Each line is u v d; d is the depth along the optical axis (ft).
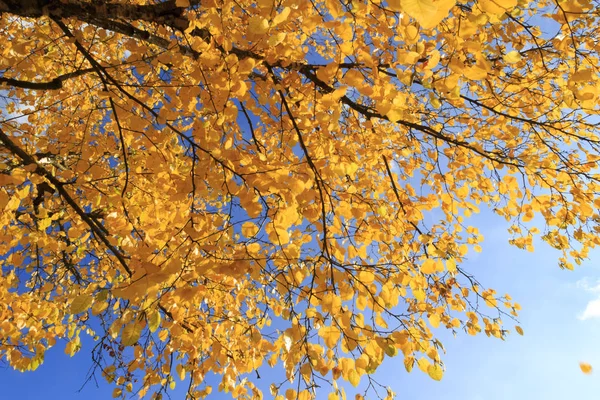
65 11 6.19
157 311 5.34
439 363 5.71
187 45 7.53
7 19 8.66
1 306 8.80
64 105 11.03
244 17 7.04
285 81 7.50
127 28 7.05
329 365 6.00
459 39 4.77
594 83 7.11
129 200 7.57
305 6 5.08
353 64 7.54
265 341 6.81
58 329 10.06
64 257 12.21
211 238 5.49
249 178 5.43
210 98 5.96
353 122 9.84
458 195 9.48
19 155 7.37
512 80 9.14
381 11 5.82
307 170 6.29
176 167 6.72
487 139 10.36
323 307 5.63
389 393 6.20
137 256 5.32
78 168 7.48
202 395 8.05
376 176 11.59
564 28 6.11
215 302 9.04
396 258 9.13
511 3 3.27
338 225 6.86
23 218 8.33
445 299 9.82
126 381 8.79
